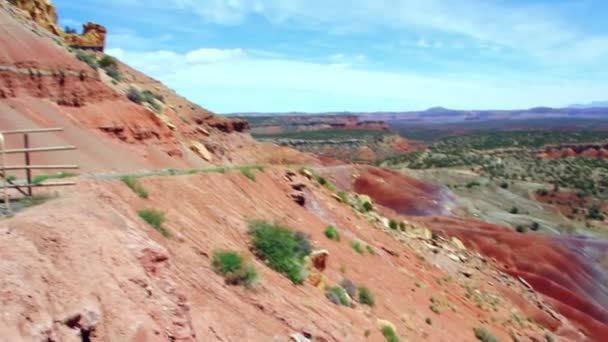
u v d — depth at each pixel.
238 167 24.05
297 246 16.97
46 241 8.00
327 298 16.03
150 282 9.09
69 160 29.47
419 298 24.41
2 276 6.87
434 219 76.31
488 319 29.95
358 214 34.91
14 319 6.54
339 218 29.19
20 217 8.37
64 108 34.88
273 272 14.65
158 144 41.56
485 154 174.62
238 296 11.99
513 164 155.88
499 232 71.56
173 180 15.17
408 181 99.19
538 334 33.38
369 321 16.58
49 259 7.77
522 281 49.66
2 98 30.27
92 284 7.95
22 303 6.77
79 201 9.83
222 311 10.91
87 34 79.44
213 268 12.27
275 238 15.75
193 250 12.17
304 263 16.31
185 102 80.44
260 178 23.98
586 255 73.44
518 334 30.75
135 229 10.20
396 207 86.62
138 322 8.08
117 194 11.84
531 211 101.56
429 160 162.75
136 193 12.63
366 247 26.45
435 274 32.66
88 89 37.94
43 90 34.09
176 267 10.89
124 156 35.44
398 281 24.80
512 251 67.44
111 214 10.04
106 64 70.25
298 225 21.64
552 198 114.19
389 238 34.03
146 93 60.66
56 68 35.94
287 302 13.28
